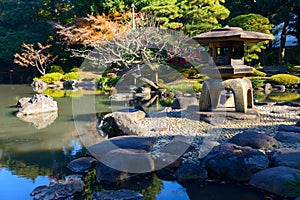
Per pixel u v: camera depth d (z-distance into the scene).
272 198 2.53
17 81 15.11
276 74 11.03
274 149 3.23
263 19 10.27
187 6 10.14
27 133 5.07
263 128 4.33
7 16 17.00
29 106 6.84
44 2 16.39
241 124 4.61
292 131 3.98
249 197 2.59
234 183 2.85
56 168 3.44
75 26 11.93
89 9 12.92
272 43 14.06
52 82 13.05
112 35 8.36
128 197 2.63
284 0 11.93
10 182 3.08
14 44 15.37
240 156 2.98
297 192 2.47
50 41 15.36
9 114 6.78
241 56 5.07
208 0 9.81
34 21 17.20
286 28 12.59
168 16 10.52
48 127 5.46
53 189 2.79
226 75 4.88
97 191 2.80
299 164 2.83
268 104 6.40
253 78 9.95
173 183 2.93
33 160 3.74
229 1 13.74
